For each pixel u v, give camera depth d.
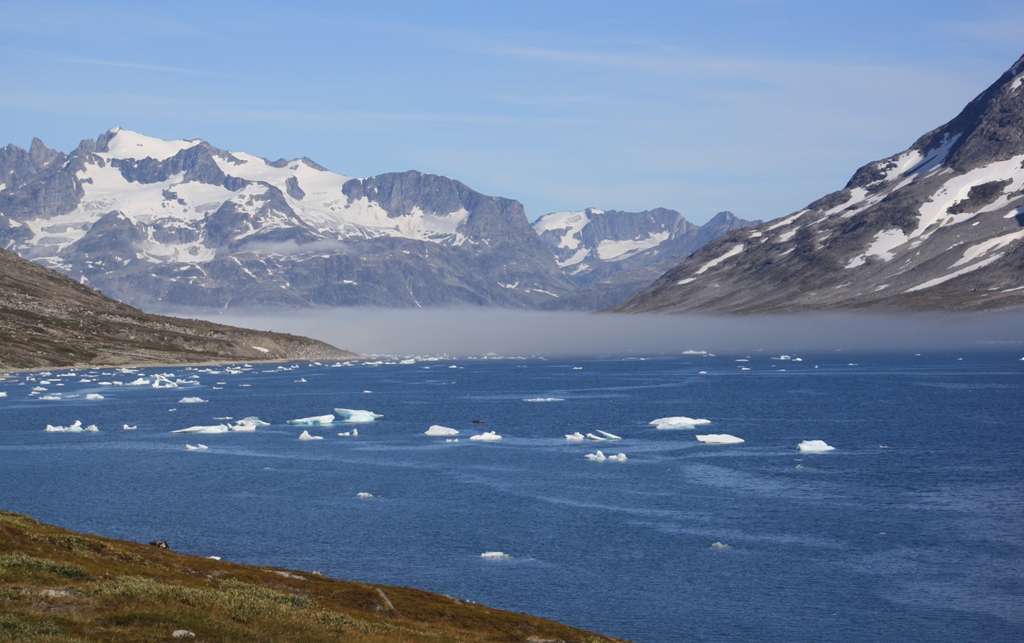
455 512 109.81
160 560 63.81
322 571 86.12
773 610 76.00
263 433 189.25
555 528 101.81
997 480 125.81
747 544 94.69
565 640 62.56
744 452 154.88
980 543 93.94
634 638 70.44
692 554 91.38
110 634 41.94
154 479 133.12
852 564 87.69
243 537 98.44
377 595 63.03
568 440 173.75
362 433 189.00
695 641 69.94
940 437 169.12
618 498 117.06
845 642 69.56
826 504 112.44
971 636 70.38
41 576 48.94
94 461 150.62
